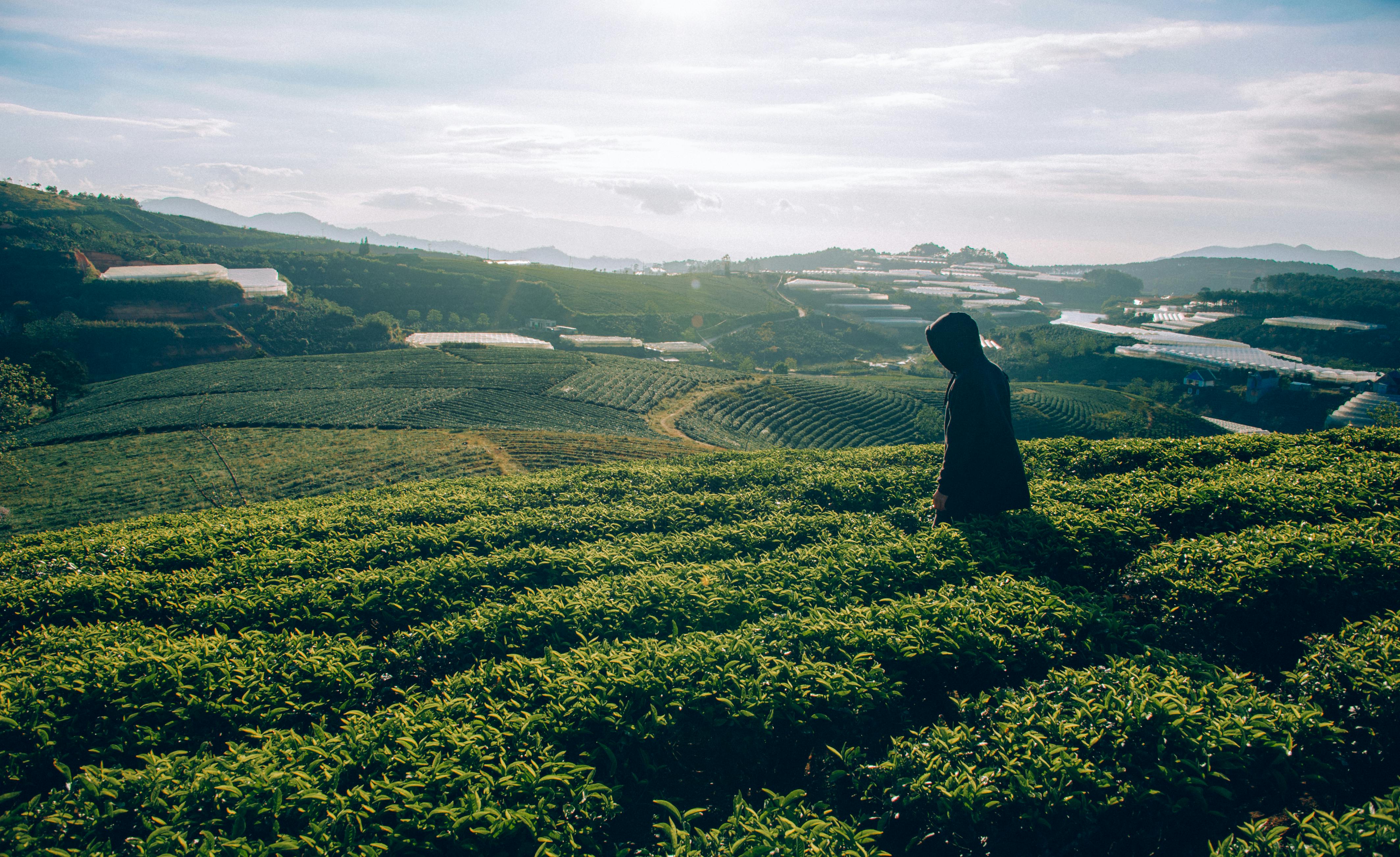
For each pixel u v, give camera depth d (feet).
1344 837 16.25
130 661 28.04
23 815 19.48
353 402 222.07
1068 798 18.17
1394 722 21.11
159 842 17.79
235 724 25.64
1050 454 61.21
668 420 226.38
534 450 168.76
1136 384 353.72
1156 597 30.30
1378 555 29.68
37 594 39.45
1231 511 39.45
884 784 20.67
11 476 152.97
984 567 34.30
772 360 508.94
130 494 141.18
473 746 21.02
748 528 44.73
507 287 576.20
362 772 20.77
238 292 414.82
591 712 22.70
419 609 36.42
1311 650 25.20
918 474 55.11
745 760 23.38
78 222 627.87
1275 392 315.58
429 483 74.28
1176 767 19.22
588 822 19.61
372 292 537.24
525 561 40.14
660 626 30.73
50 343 312.91
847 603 31.53
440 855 18.03
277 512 64.13
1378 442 58.34
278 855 17.70
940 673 25.89
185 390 239.30
